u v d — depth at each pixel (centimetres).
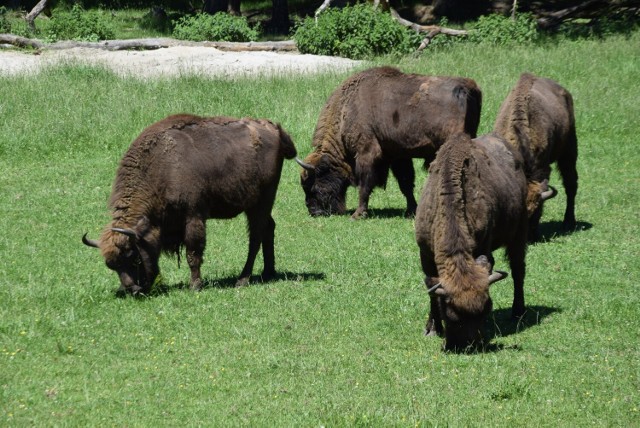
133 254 1922
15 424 1308
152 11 7162
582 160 3297
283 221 2695
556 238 2481
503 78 4050
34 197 2777
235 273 2183
